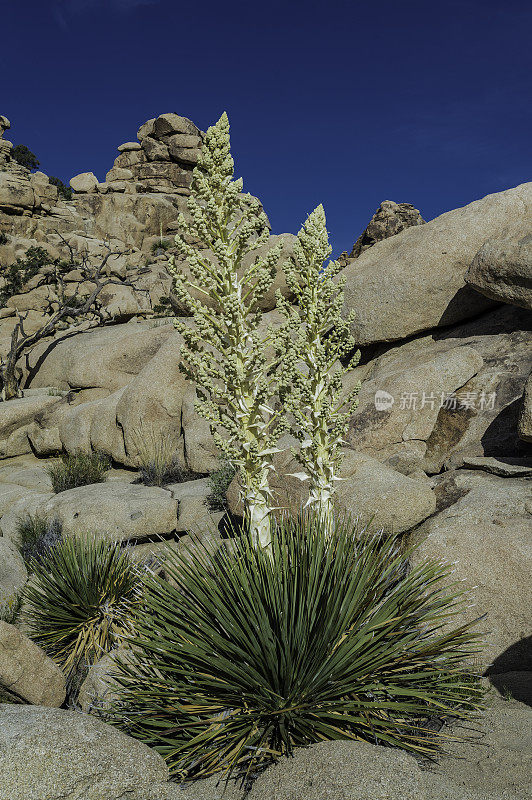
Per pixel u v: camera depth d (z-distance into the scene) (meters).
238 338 3.12
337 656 2.90
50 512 10.59
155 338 17.50
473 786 2.55
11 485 14.29
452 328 11.21
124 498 10.23
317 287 4.04
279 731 2.88
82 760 2.36
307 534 3.55
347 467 6.95
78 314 25.61
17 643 4.50
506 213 10.89
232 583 3.16
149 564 6.81
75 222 54.81
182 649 3.04
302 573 3.06
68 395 17.67
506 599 4.57
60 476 13.66
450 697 3.17
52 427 17.08
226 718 2.86
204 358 3.17
